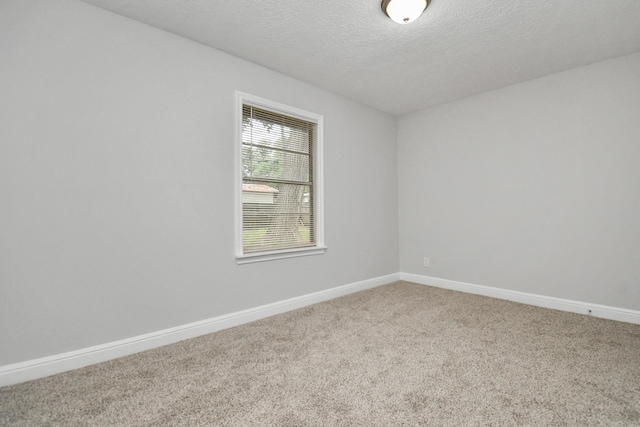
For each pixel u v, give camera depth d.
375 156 3.78
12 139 1.62
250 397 1.48
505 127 3.14
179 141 2.20
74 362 1.77
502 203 3.16
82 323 1.81
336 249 3.30
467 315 2.66
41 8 1.70
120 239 1.95
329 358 1.88
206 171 2.32
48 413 1.37
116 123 1.93
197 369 1.76
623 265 2.48
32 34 1.68
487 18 2.00
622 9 1.90
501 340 2.12
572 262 2.73
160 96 2.12
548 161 2.86
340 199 3.35
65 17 1.77
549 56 2.51
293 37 2.24
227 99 2.44
